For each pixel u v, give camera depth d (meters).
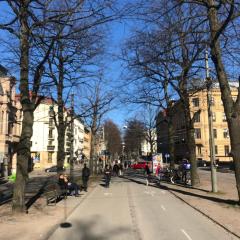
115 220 15.67
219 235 12.30
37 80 17.73
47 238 11.82
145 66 30.80
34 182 42.53
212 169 25.58
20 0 14.41
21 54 16.55
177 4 16.44
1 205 18.72
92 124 53.28
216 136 103.62
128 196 25.52
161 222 15.05
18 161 16.38
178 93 31.59
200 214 16.97
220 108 103.25
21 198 16.30
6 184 43.69
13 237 11.59
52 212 17.00
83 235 12.55
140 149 115.81
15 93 67.50
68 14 14.63
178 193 26.39
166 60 29.05
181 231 13.08
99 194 27.09
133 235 12.51
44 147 103.50
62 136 28.28
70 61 25.31
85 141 161.88
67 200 22.59
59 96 27.70
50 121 99.75
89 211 18.39
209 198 22.44
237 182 18.45
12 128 66.06
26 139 16.44
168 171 42.31
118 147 115.62
